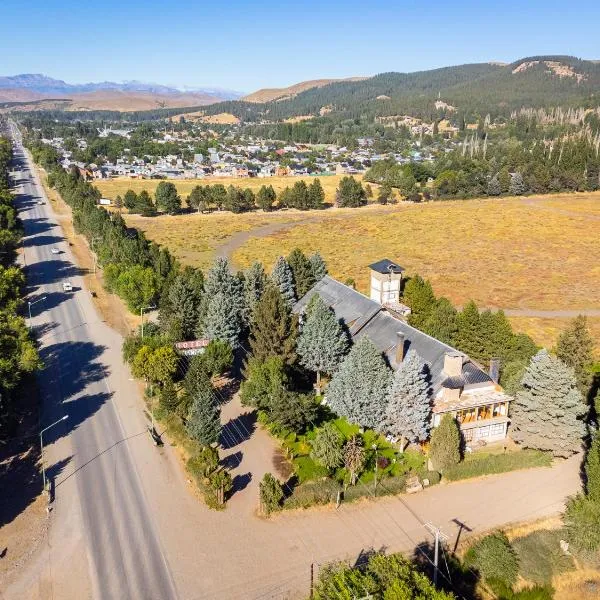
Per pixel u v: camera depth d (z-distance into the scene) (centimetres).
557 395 5438
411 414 5403
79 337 8694
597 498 4375
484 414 5834
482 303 11075
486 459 5406
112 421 6238
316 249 15325
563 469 5497
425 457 5544
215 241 16212
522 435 5644
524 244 15662
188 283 8425
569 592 4150
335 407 5944
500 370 6712
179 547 4381
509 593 4091
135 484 5150
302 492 4916
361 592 3102
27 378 6875
